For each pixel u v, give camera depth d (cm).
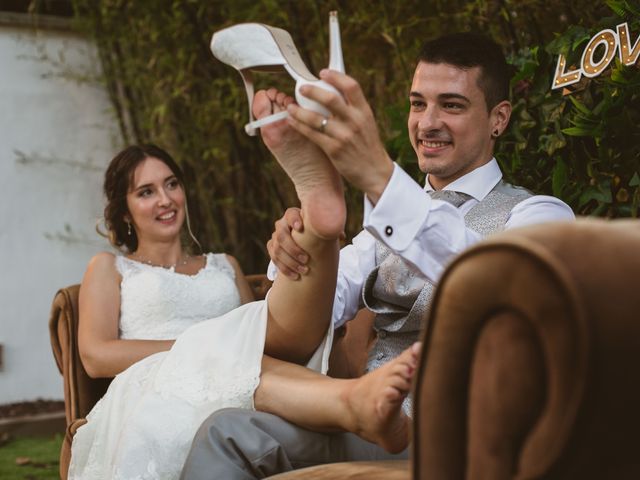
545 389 87
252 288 317
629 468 87
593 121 206
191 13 407
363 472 134
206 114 414
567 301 83
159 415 177
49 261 484
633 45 205
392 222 148
